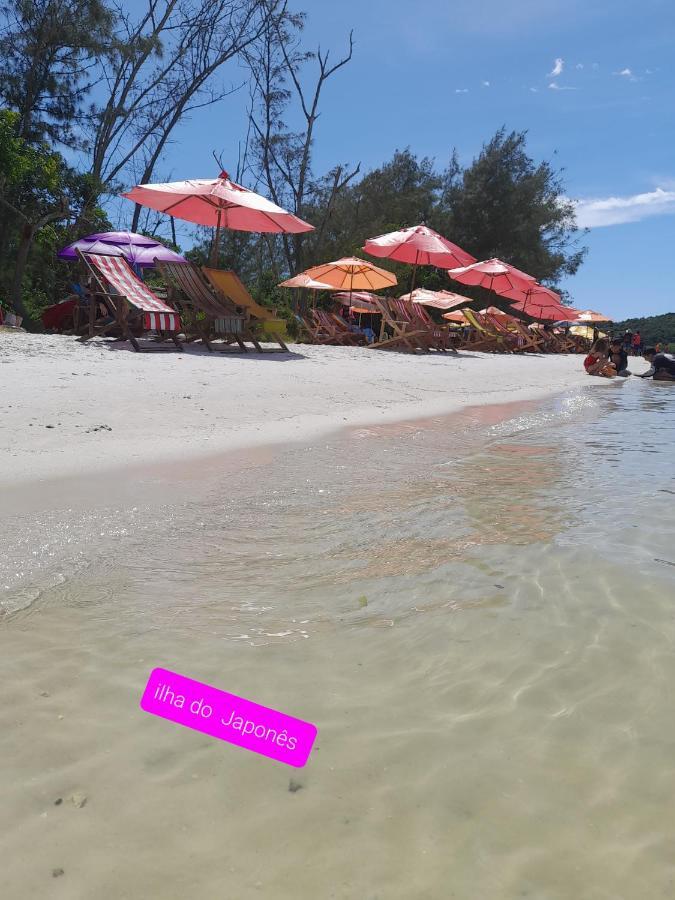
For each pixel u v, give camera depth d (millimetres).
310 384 8688
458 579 2672
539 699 1829
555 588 2576
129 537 3094
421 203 39062
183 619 2316
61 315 13172
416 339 16500
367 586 2611
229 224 13039
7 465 4117
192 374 8320
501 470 4691
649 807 1426
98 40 22797
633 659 2033
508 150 38531
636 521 3447
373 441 5730
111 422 5539
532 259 39688
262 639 2184
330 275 18312
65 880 1225
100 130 25938
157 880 1229
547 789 1479
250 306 12164
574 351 31859
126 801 1435
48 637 2166
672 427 7039
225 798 1450
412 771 1540
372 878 1242
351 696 1852
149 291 11203
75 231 22000
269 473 4398
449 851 1308
